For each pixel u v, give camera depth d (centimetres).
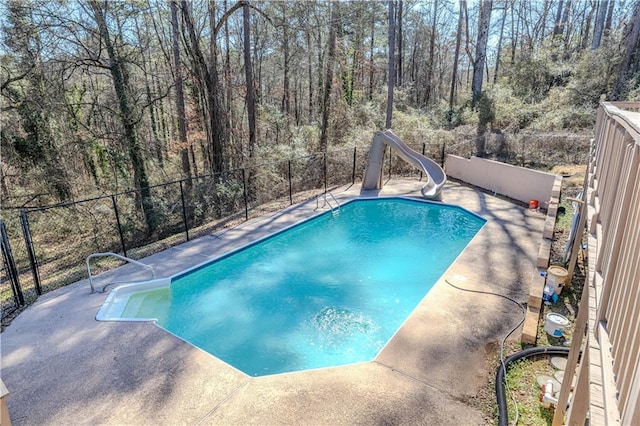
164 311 598
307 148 1653
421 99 2745
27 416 355
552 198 883
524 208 995
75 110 1348
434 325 485
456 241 873
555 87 1736
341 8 2006
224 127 1475
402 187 1259
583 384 249
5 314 535
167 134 1938
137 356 438
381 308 607
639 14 1408
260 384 389
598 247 276
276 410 354
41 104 1147
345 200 1132
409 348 441
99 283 634
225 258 758
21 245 1052
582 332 293
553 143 1321
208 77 1362
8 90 1138
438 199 1098
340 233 936
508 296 556
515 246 743
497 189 1153
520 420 335
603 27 2036
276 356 493
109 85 1402
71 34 1146
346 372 403
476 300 545
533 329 452
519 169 1066
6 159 1159
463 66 3519
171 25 1644
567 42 2170
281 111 2100
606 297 208
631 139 229
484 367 408
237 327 557
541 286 536
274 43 2012
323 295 647
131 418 350
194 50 1347
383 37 2417
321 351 503
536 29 2852
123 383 394
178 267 697
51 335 480
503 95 1694
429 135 1538
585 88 1562
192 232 906
